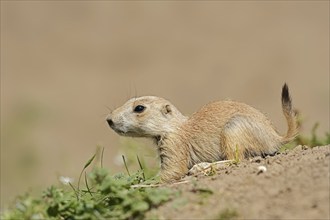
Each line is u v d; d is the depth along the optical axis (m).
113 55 44.47
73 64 43.75
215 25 46.75
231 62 42.72
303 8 47.12
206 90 40.25
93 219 12.34
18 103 39.34
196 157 15.80
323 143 18.53
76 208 12.71
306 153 14.21
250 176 12.87
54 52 45.06
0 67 43.59
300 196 11.88
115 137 32.00
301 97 38.00
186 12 48.12
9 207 14.57
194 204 12.12
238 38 45.19
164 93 40.09
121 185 13.05
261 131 15.35
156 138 16.41
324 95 37.91
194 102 39.09
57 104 39.09
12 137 34.59
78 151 32.38
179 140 15.96
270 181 12.52
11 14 47.94
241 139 15.30
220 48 44.31
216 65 42.53
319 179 12.28
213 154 15.64
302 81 40.00
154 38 45.88
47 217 12.59
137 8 48.56
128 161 18.97
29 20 47.69
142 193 12.77
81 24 47.56
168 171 15.95
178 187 12.98
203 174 14.28
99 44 45.56
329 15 46.44
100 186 12.98
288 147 17.94
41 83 41.81
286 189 12.15
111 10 48.44
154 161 18.56
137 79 41.72
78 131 35.56
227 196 12.22
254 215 11.56
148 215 12.09
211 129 15.64
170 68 42.69
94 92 40.50
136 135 16.45
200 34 45.94
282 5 47.59
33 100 39.56
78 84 41.50
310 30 45.19
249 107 15.73
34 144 33.62
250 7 47.84
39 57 44.62
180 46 44.91
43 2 48.81
